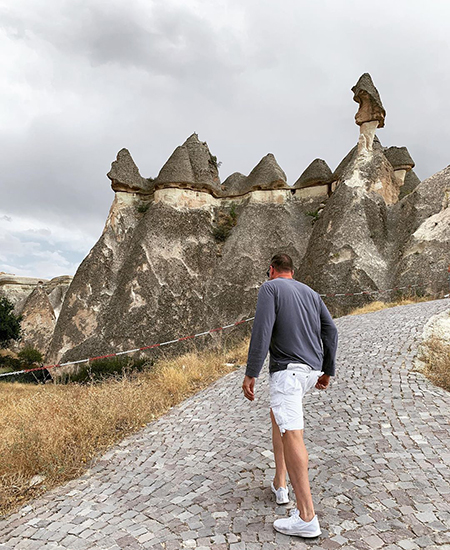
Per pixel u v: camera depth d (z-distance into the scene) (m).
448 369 6.02
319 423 4.71
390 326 9.42
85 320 35.94
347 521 2.84
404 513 2.88
